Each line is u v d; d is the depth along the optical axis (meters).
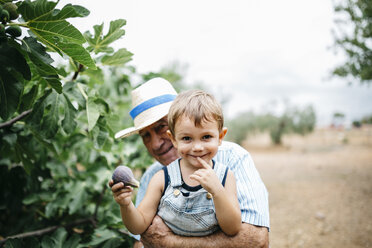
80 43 1.32
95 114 1.76
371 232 4.92
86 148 2.68
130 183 1.26
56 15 1.23
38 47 1.33
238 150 1.74
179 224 1.43
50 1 1.19
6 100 1.29
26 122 1.71
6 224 2.61
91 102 1.78
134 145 2.71
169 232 1.46
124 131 2.05
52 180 2.64
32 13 1.23
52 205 2.32
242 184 1.57
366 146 16.19
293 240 4.78
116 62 1.87
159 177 1.50
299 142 19.75
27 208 2.65
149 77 2.82
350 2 8.23
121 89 3.25
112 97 3.26
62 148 2.70
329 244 4.59
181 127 1.33
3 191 2.33
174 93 2.04
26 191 2.54
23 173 2.41
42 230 2.20
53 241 1.98
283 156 13.93
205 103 1.33
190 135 1.32
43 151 2.46
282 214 5.91
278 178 9.07
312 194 7.14
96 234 2.16
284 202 6.65
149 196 1.49
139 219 1.40
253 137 20.56
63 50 1.37
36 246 1.89
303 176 9.20
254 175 1.65
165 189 1.47
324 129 27.72
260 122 19.52
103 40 1.76
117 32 1.74
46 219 2.49
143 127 1.82
